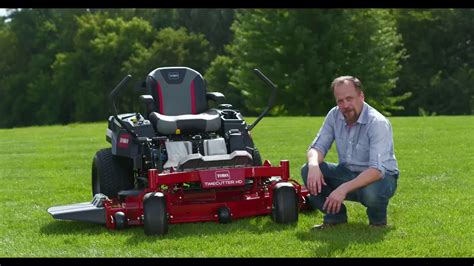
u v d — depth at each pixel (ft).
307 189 20.65
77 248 18.99
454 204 23.62
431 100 155.02
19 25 203.82
